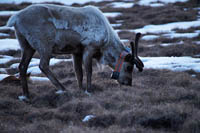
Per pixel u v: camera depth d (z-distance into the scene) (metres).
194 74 29.89
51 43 22.09
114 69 24.42
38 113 18.62
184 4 99.81
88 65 23.28
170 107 17.77
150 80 27.28
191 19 74.06
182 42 48.03
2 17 78.50
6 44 50.47
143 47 45.31
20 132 15.57
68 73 31.50
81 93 22.78
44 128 16.05
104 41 23.36
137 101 20.56
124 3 113.19
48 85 25.58
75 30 22.42
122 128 15.65
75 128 15.58
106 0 125.75
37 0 117.88
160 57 38.84
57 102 21.42
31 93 23.30
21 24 21.41
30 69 33.59
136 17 82.00
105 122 16.78
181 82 25.95
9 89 23.48
